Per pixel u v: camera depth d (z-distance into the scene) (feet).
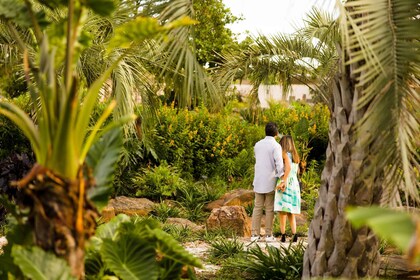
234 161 64.13
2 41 40.11
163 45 20.90
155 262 17.66
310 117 70.44
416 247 6.18
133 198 53.36
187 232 43.68
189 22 17.29
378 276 26.05
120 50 43.04
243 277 29.22
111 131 18.81
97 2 16.57
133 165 58.13
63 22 17.15
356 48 21.75
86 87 43.50
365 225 22.39
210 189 58.18
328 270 22.70
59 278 15.40
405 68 17.74
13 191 46.47
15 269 17.01
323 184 22.98
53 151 15.72
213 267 32.35
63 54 17.48
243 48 41.14
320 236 22.93
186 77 21.26
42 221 15.60
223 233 44.29
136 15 20.81
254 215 41.73
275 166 40.81
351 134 22.13
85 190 16.10
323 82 32.60
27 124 16.22
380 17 18.11
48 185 15.55
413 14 18.01
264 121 70.38
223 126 64.23
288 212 40.68
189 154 62.13
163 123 61.36
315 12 35.65
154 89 46.85
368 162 21.83
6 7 17.98
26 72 17.01
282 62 40.65
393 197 19.72
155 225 19.49
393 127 17.71
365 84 21.71
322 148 69.26
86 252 18.38
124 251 17.69
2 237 40.32
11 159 46.65
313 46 37.42
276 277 28.19
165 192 55.67
